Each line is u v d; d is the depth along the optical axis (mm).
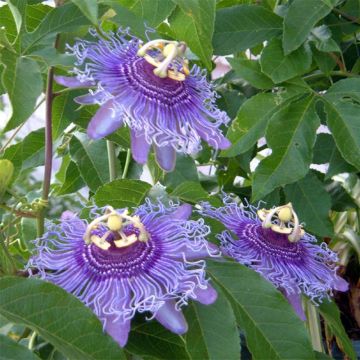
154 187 264
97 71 211
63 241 213
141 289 192
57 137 274
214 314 203
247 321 210
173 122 211
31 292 169
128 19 219
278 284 225
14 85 195
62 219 218
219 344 200
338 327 250
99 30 224
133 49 226
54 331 168
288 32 270
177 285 189
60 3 226
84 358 166
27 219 273
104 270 198
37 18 262
